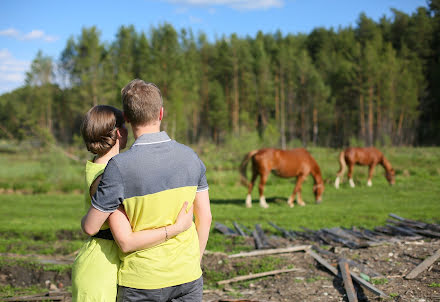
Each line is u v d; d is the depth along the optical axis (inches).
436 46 2532.0
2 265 233.1
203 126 2502.5
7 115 1856.5
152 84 84.3
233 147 1004.6
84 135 88.7
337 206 512.1
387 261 219.1
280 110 2497.5
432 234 276.5
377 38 2500.0
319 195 548.7
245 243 299.6
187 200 82.1
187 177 82.0
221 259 242.5
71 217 464.4
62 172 764.6
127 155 78.0
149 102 81.0
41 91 2014.0
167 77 1640.0
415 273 189.9
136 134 82.9
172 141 83.5
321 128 2306.8
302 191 661.9
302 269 219.9
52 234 356.5
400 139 1910.7
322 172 799.1
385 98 2059.5
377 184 702.5
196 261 83.8
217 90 2353.6
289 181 751.7
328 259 234.5
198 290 84.1
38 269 230.1
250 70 2512.3
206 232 88.0
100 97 1876.2
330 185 711.7
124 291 79.1
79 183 724.0
